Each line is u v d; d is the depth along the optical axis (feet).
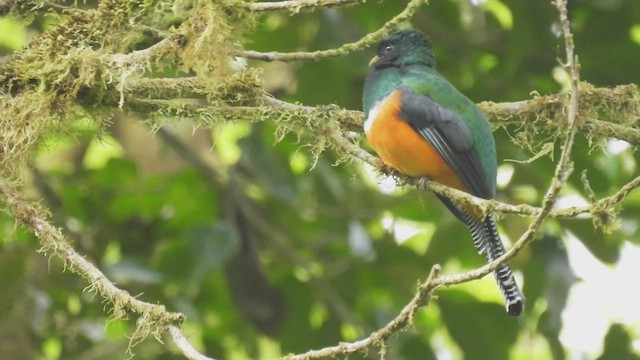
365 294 43.73
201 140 44.70
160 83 27.25
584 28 40.75
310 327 42.88
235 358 46.65
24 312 40.27
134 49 26.18
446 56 42.70
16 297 40.40
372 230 46.39
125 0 25.98
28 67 26.22
